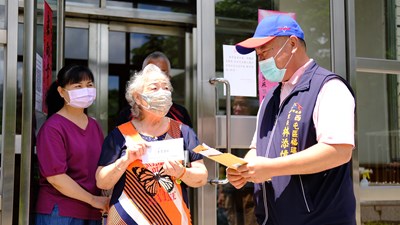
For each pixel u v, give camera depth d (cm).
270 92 223
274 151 201
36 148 239
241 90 311
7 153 246
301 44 205
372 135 344
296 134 194
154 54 326
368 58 338
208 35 308
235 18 317
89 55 421
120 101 437
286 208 196
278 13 330
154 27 440
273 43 202
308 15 339
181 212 208
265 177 184
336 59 329
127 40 443
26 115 242
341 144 181
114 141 214
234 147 306
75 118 249
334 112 184
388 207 335
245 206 312
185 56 450
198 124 299
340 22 331
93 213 242
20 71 264
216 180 288
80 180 239
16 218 251
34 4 246
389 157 346
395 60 344
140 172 206
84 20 419
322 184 193
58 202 235
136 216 202
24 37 244
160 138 214
